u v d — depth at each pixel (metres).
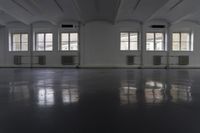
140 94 3.95
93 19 16.36
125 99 3.46
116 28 16.69
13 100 3.37
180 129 1.99
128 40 16.92
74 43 17.05
